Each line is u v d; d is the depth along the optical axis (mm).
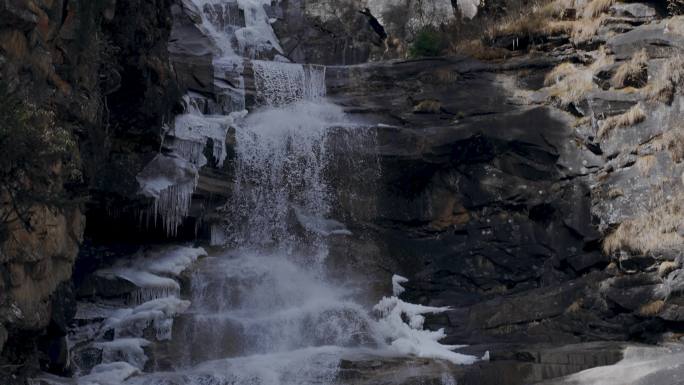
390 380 15203
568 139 20172
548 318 18094
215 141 19875
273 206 20297
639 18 21188
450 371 15703
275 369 15586
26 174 10602
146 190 18000
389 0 27375
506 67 22641
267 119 21375
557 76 21828
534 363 15586
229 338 16891
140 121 17453
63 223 12242
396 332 18156
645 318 17125
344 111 22406
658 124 18875
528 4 24734
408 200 21078
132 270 18125
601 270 19109
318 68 23250
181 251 19000
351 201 20828
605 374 14781
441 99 22250
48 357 13922
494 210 20594
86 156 13938
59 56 12578
